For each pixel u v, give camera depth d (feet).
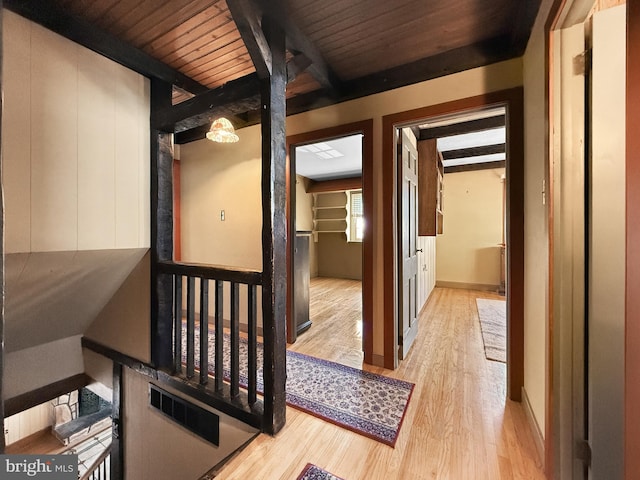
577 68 3.77
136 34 6.25
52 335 8.89
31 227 5.57
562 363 3.87
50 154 5.78
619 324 3.55
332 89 7.82
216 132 7.61
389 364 7.47
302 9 5.35
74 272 6.91
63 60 5.91
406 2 5.21
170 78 7.54
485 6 5.30
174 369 7.22
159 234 7.50
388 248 7.51
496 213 17.21
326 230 23.63
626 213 2.17
